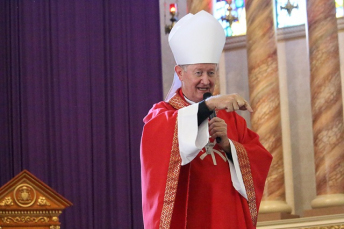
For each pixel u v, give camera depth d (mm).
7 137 17156
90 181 17047
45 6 17609
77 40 17531
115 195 17156
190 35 7098
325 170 15961
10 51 17453
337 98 16172
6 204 9812
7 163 17062
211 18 7316
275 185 16203
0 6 17547
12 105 17234
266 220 15820
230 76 18484
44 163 17062
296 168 17734
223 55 18656
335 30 16391
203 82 6992
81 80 17391
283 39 18250
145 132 6660
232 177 6902
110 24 17781
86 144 17188
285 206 16156
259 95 16516
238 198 6910
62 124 17188
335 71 16250
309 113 17750
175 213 6652
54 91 17328
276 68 16672
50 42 17516
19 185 9891
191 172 6863
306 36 17359
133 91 17625
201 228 6734
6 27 17516
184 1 18594
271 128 16375
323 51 16281
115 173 17219
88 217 16891
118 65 17656
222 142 6875
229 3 18484
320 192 15977
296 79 18016
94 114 17359
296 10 18250
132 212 17172
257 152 7070
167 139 6508
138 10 17922
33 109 17234
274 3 18422
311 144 17625
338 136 16031
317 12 16422
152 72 17781
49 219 9922
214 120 6750
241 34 18562
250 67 16781
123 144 17375
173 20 17859
